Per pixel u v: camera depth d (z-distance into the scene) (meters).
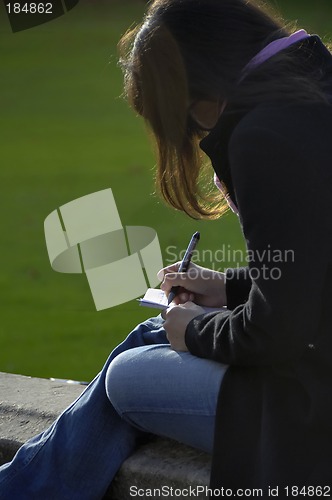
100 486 4.71
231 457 4.14
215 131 4.18
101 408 4.72
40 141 20.91
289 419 4.06
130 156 19.31
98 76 27.52
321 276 3.88
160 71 4.24
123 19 35.38
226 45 4.20
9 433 5.39
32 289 11.91
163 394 4.42
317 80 4.19
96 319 10.71
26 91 26.25
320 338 4.02
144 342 5.00
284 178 3.86
